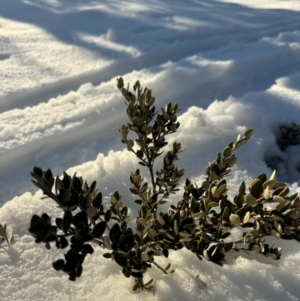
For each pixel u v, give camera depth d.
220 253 1.03
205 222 1.11
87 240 0.90
